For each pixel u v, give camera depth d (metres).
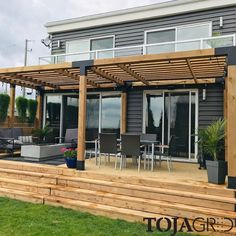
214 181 4.66
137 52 8.73
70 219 4.17
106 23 9.23
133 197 4.63
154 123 8.27
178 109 7.97
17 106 10.60
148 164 6.45
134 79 7.95
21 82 8.92
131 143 5.70
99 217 4.34
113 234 3.65
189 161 7.63
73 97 9.84
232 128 4.38
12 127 9.04
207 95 7.55
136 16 8.73
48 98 10.31
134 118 8.53
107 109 9.07
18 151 8.41
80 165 5.56
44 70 6.34
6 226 3.79
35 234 3.54
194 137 7.70
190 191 4.50
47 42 10.41
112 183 4.95
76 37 9.91
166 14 8.30
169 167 5.84
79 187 5.18
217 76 6.98
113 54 9.09
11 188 5.56
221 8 7.65
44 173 5.75
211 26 7.73
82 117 5.61
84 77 5.71
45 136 9.09
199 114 7.64
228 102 4.43
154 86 8.13
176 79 7.50
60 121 10.03
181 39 8.12
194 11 7.96
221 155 5.77
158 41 8.48
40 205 4.85
